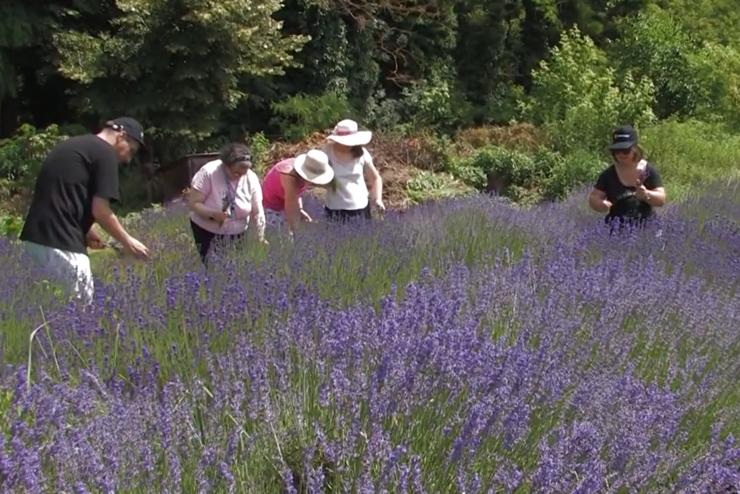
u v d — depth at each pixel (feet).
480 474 10.12
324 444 9.74
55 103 69.31
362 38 73.31
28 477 8.55
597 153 62.03
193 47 60.49
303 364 11.82
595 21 85.40
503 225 27.22
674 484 10.84
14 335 14.14
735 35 89.10
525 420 10.74
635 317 15.94
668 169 58.54
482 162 60.85
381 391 10.82
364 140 27.09
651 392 12.26
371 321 12.84
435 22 77.30
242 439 10.14
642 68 77.15
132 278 17.08
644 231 24.39
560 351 13.51
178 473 9.13
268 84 68.28
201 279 16.88
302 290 15.31
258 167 60.64
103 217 19.19
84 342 13.43
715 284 19.40
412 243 22.77
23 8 62.90
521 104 72.08
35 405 10.44
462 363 11.60
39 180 19.21
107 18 66.64
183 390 11.22
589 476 9.86
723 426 12.80
